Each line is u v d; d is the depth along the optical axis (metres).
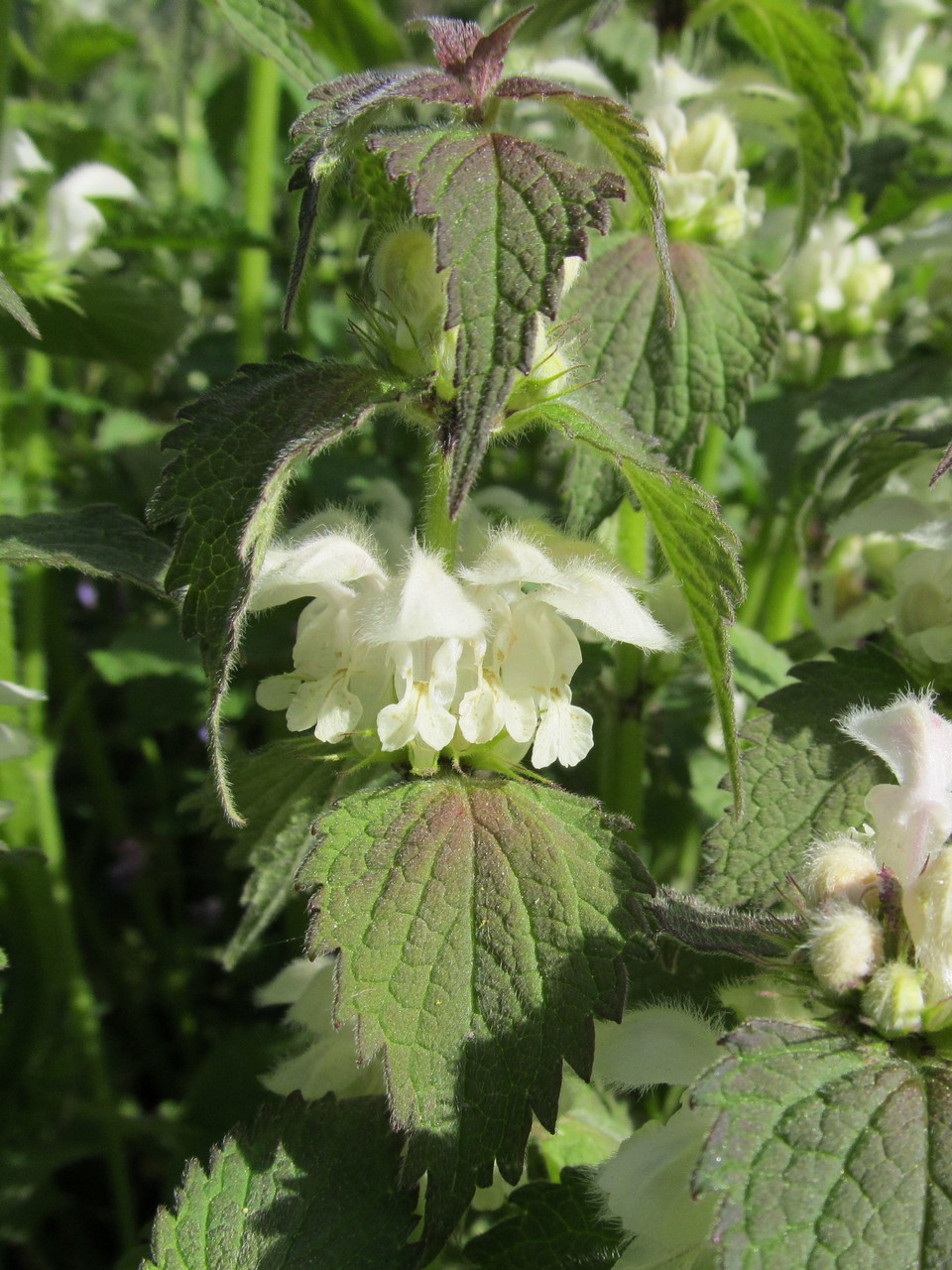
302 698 0.11
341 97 0.09
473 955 0.10
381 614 0.10
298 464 0.10
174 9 0.38
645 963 0.12
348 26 0.23
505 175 0.09
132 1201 0.21
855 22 0.28
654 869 0.21
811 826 0.12
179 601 0.11
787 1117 0.08
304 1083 0.13
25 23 0.28
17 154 0.18
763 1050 0.08
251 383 0.11
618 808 0.18
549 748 0.11
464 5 0.30
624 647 0.17
